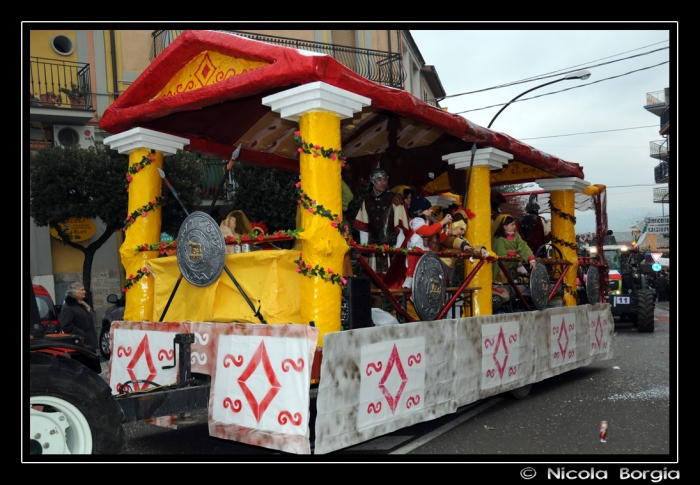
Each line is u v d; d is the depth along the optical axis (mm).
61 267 17281
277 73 4465
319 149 4453
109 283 17938
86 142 17562
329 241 4406
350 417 4289
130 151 6035
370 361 4500
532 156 7348
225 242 4875
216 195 5020
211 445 5211
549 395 7145
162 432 5727
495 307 7105
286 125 6719
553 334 7473
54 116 16672
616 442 5098
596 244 10258
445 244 6363
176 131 6289
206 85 5152
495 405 6637
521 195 10273
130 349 5438
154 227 5926
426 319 5227
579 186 8789
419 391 5035
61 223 16297
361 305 4586
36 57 16969
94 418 3570
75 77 17672
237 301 4824
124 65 18406
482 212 6719
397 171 7754
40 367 3396
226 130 6559
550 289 8469
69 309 8781
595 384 7809
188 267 5043
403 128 7094
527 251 7535
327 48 20312
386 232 6082
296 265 4660
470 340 5793
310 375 4039
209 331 4734
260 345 4320
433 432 5512
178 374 4656
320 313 4352
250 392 4328
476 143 6594
